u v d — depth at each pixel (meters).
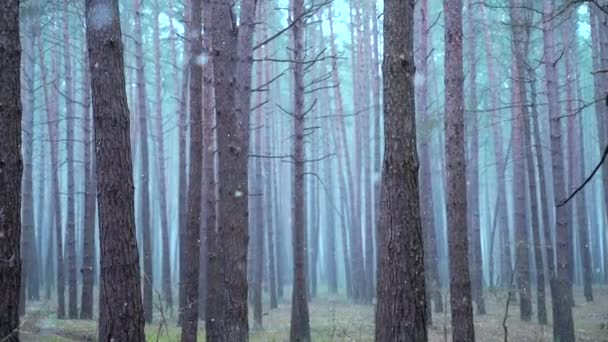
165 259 26.52
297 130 15.82
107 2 7.46
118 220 7.26
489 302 26.97
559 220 16.72
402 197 7.26
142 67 22.95
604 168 21.64
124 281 7.21
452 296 10.32
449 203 10.57
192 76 13.42
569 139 29.16
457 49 10.87
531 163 20.47
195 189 13.05
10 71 7.00
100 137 7.34
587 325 20.23
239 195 10.36
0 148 6.89
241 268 10.16
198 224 13.00
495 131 30.34
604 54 17.84
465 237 10.44
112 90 7.39
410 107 7.39
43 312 20.84
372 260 30.19
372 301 29.45
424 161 21.91
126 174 7.37
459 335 10.15
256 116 27.62
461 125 10.73
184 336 12.50
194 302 12.47
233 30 10.84
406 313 7.12
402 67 7.39
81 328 15.37
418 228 7.29
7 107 6.95
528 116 20.59
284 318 23.27
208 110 14.96
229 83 10.60
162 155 28.42
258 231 25.02
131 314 7.21
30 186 22.41
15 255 6.91
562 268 16.50
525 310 21.05
